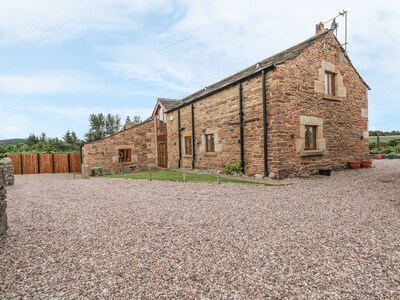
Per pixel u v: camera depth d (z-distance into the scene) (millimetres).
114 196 6449
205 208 4883
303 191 6293
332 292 2025
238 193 6297
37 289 2172
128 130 16562
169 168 15234
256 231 3508
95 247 3092
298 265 2492
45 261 2736
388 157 18562
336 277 2254
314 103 9305
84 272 2461
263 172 8695
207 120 11836
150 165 17250
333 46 10141
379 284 2135
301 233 3385
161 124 17516
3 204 3711
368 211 4367
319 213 4320
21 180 12445
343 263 2518
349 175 8859
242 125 9594
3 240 3408
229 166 10156
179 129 14289
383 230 3434
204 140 12156
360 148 11312
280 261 2586
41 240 3387
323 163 9562
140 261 2666
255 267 2469
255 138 9031
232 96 10148
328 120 9820
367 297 1954
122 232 3615
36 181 11688
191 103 12992
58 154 18312
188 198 5887
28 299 2023
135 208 5043
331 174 9234
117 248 3039
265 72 8547
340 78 10344
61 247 3123
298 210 4551
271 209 4668
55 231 3756
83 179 11688
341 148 10367
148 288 2141
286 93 8430
